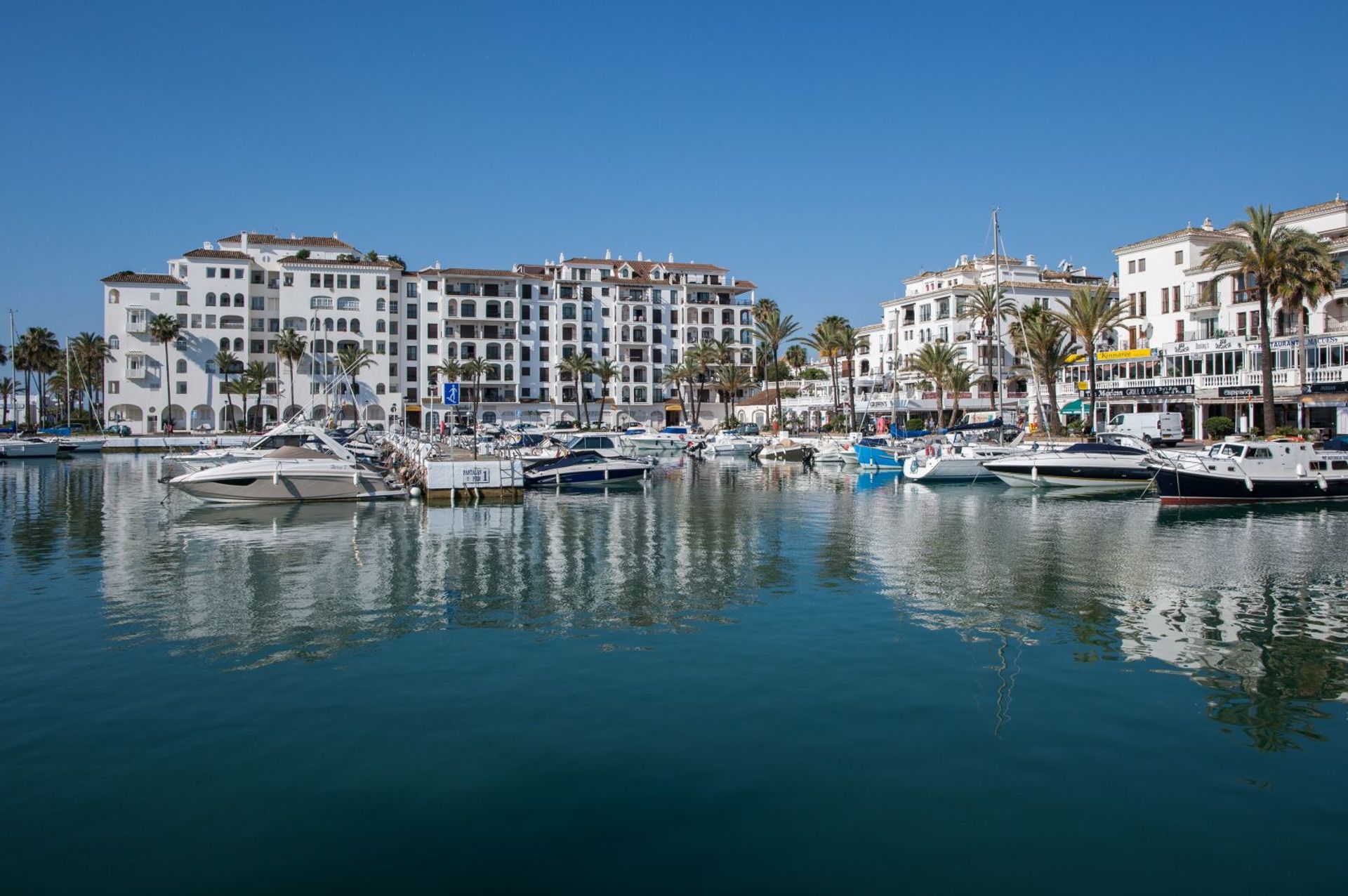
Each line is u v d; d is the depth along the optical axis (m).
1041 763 9.87
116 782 9.36
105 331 107.25
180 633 15.28
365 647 14.39
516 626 15.81
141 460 76.25
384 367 116.81
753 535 27.84
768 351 117.19
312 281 114.62
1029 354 64.31
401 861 7.85
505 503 37.78
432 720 11.12
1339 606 17.42
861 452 61.91
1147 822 8.54
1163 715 11.34
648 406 133.88
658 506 37.28
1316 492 37.19
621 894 7.36
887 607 17.34
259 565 22.27
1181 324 72.75
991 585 19.50
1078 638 15.02
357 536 27.66
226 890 7.39
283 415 112.12
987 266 105.75
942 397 83.50
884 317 115.31
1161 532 28.30
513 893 7.36
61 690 12.23
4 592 18.83
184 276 114.06
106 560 23.05
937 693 12.15
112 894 7.31
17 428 99.88
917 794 9.09
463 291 124.00
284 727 10.88
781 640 14.80
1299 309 51.50
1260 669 13.24
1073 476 43.94
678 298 136.25
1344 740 10.53
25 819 8.55
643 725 10.96
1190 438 66.12
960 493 43.66
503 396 126.31
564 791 9.17
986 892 7.37
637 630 15.51
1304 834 8.30
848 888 7.44
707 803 8.92
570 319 130.50
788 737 10.58
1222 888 7.45
